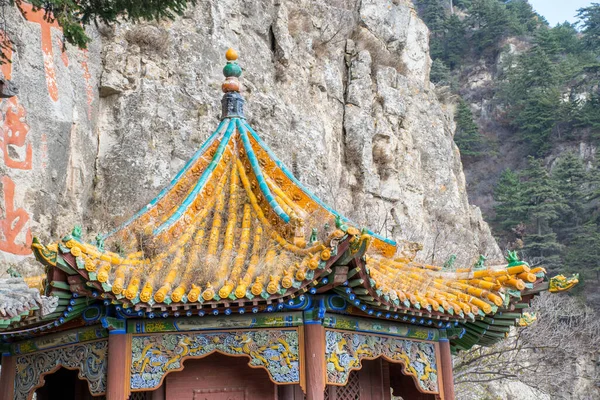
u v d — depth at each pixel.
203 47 31.09
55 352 9.44
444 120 47.06
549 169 82.25
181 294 8.15
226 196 10.16
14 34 22.36
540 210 70.06
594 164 77.50
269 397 9.30
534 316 11.75
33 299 7.54
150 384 8.62
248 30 34.50
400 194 39.69
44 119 23.27
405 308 8.93
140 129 27.55
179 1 15.77
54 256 7.74
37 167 22.66
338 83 39.59
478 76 99.19
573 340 29.36
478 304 9.56
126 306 8.10
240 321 8.77
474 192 82.69
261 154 10.85
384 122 40.66
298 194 10.66
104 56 28.16
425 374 10.03
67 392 11.31
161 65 29.48
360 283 8.28
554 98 85.94
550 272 63.44
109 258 8.39
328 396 10.09
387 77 42.47
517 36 102.88
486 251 46.56
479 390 31.64
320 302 8.74
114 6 15.33
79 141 25.45
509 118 92.00
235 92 11.30
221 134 10.90
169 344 8.76
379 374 10.73
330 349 8.93
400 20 45.34
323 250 8.11
